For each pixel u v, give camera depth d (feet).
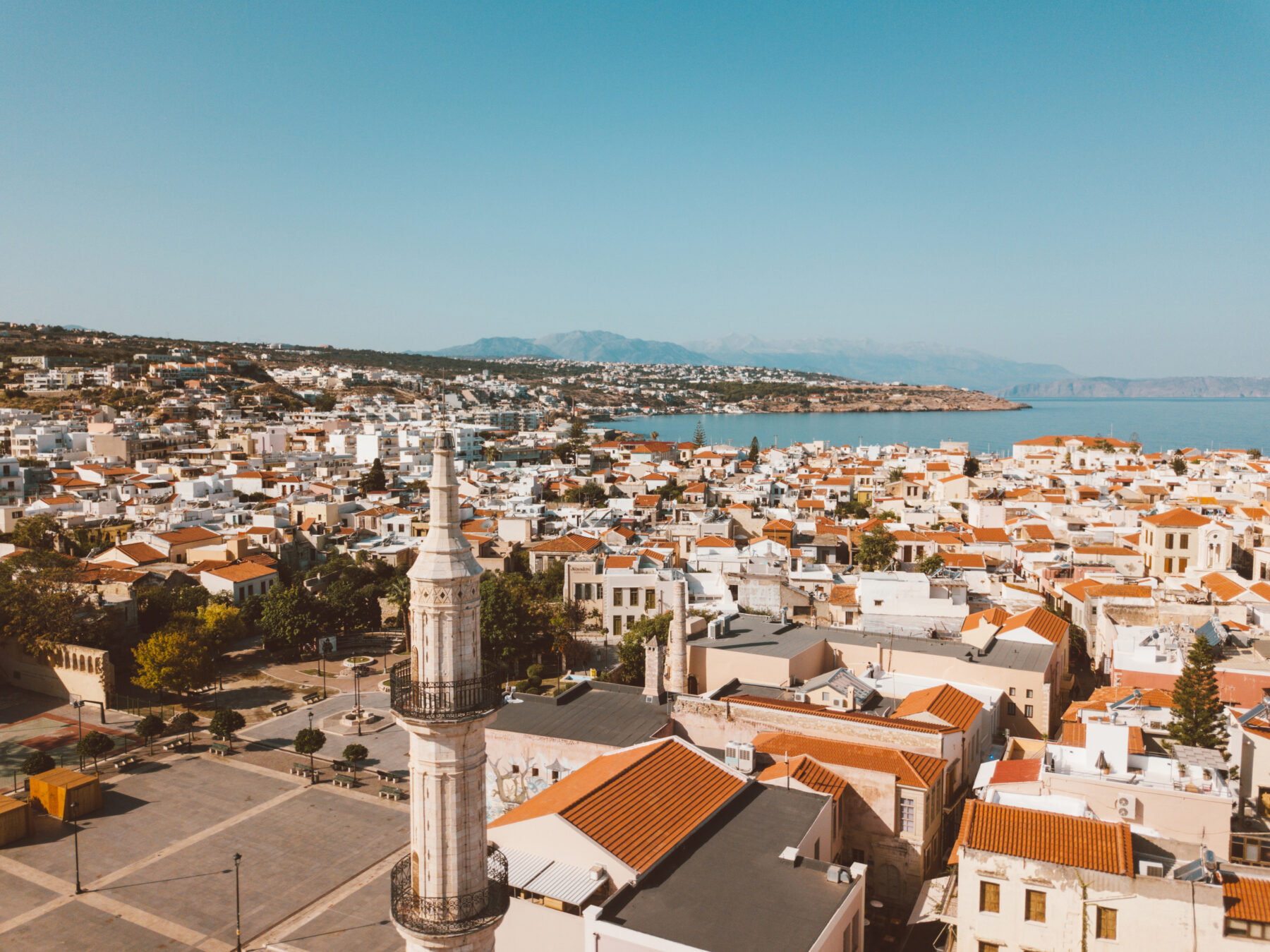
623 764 147.64
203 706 299.17
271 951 163.22
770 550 426.92
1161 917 108.47
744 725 188.03
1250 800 151.84
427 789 97.55
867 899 161.89
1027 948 114.83
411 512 561.43
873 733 175.01
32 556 358.23
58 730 275.39
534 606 354.33
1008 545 455.22
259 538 464.24
